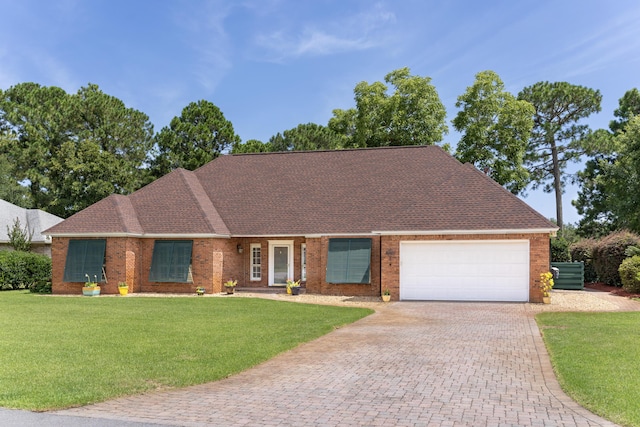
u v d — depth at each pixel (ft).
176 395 26.48
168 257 85.05
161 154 159.94
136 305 66.54
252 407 24.43
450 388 27.76
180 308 63.26
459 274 73.87
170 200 90.43
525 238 71.72
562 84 150.51
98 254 84.17
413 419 22.63
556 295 78.02
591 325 47.67
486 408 24.18
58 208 151.43
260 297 77.71
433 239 74.43
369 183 89.35
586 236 159.43
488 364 33.42
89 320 52.34
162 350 37.09
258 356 35.40
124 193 153.58
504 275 72.49
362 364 33.58
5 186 152.97
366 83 144.15
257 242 90.17
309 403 25.09
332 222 83.41
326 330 46.68
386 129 140.56
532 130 154.20
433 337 43.45
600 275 95.30
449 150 142.10
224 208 92.22
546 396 26.13
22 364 32.19
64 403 24.36
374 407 24.43
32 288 90.27
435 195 81.82
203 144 163.02
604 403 24.07
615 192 128.26
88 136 156.56
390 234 75.31
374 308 65.05
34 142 159.33
